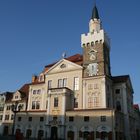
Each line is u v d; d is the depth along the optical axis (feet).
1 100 291.79
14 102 274.16
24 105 265.95
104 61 216.74
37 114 216.74
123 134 200.34
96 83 207.21
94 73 212.84
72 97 213.25
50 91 211.61
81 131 185.98
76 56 254.47
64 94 203.62
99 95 201.77
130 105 241.35
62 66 230.89
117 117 186.50
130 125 222.89
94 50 223.51
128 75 237.66
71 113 195.72
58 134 193.67
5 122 273.54
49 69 237.25
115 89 225.35
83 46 231.91
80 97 209.56
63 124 194.29
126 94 223.51
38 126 211.82
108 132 174.09
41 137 205.46
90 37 230.89
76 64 222.69
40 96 235.40
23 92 287.28
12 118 269.44
